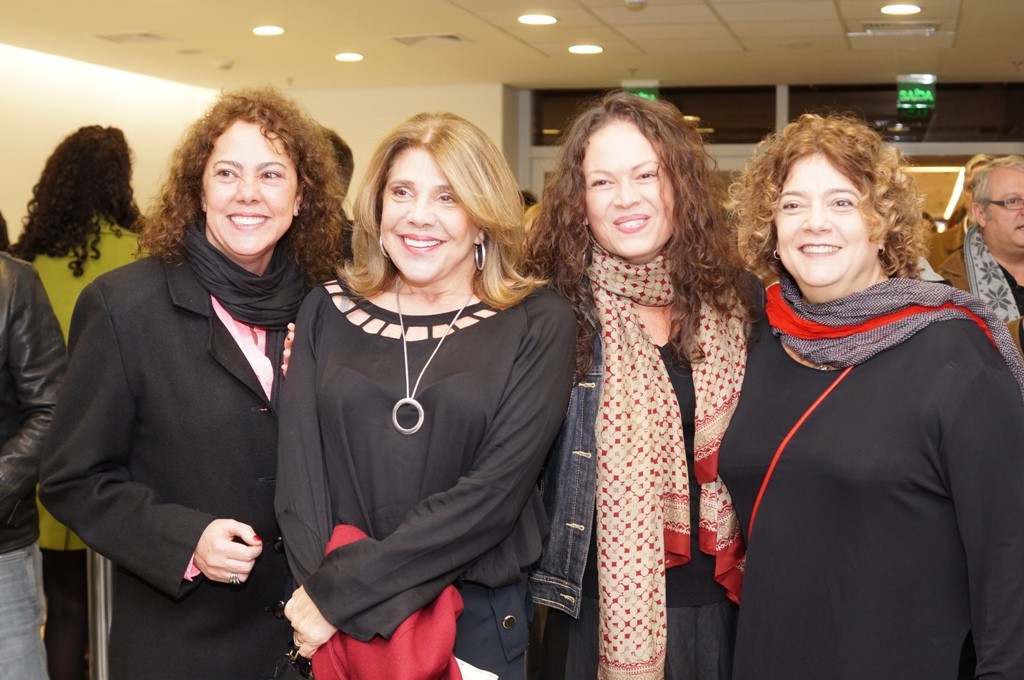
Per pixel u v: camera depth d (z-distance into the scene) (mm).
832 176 1802
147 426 1909
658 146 1988
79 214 3242
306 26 6914
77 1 6195
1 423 2328
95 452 1866
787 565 1797
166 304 1902
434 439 1736
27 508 2352
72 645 3277
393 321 1875
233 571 1782
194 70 8922
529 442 1743
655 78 9188
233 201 1881
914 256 1848
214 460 1903
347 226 2367
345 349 1858
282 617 1979
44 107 8438
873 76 8969
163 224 1938
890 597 1695
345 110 9945
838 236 1794
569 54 7945
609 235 2008
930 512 1683
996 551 1625
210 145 1927
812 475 1775
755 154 1988
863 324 1792
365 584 1622
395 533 1658
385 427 1761
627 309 2061
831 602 1745
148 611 1943
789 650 1786
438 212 1808
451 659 1686
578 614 2035
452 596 1700
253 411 1918
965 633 1688
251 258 1944
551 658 2139
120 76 9188
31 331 2332
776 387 1925
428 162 1819
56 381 2344
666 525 2037
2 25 6980
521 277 1940
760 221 1913
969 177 4504
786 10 6270
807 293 1874
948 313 1746
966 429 1637
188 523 1816
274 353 1980
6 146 8125
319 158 2016
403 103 9789
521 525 1858
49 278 3252
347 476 1771
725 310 2051
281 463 1794
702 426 2002
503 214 1845
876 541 1704
